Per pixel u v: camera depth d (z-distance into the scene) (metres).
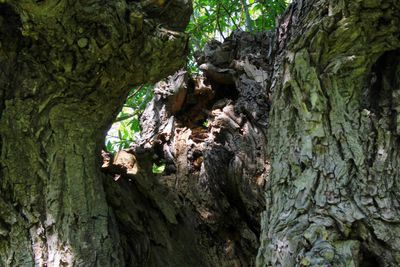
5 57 2.11
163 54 2.16
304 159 2.18
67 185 2.22
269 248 2.07
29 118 2.16
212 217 2.99
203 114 3.49
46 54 2.07
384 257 1.94
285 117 2.34
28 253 2.14
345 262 1.88
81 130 2.27
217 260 2.89
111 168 2.75
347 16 2.18
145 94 5.30
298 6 2.75
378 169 2.11
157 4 2.16
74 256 2.16
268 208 2.25
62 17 1.93
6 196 2.18
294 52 2.32
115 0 2.00
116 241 2.33
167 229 2.81
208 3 5.57
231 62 3.43
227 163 3.02
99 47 2.04
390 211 2.02
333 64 2.25
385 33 2.21
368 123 2.21
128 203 2.68
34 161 2.19
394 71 2.30
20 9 1.92
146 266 2.58
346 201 2.04
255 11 5.89
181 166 3.19
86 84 2.16
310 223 2.02
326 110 2.23
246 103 3.18
